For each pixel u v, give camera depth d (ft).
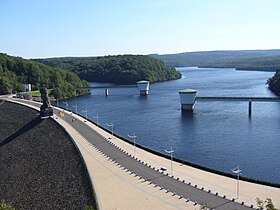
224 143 512.63
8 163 451.12
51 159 419.33
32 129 608.60
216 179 318.86
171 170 346.13
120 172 342.23
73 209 273.95
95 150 426.92
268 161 422.41
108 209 262.88
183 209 256.73
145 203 270.05
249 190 290.76
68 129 557.74
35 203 305.12
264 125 626.64
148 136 573.33
